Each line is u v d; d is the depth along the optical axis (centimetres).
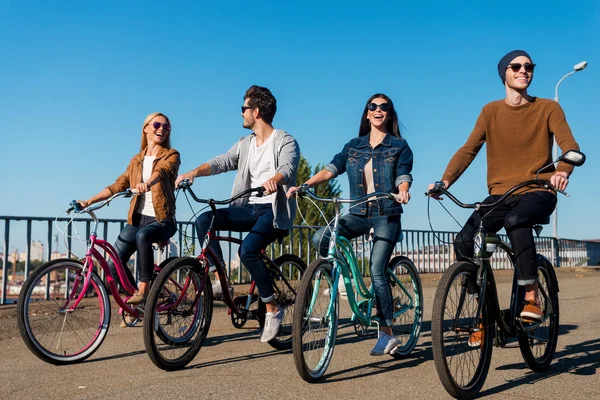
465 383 388
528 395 392
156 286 455
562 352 525
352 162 498
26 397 391
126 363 489
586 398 385
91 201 545
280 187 521
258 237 514
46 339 490
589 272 1786
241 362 492
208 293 500
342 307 821
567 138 416
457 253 425
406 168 483
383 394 396
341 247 470
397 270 521
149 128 572
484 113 458
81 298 500
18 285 801
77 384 422
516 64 437
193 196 497
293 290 563
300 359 409
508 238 428
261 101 536
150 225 549
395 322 516
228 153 552
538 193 423
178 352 486
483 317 403
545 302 455
